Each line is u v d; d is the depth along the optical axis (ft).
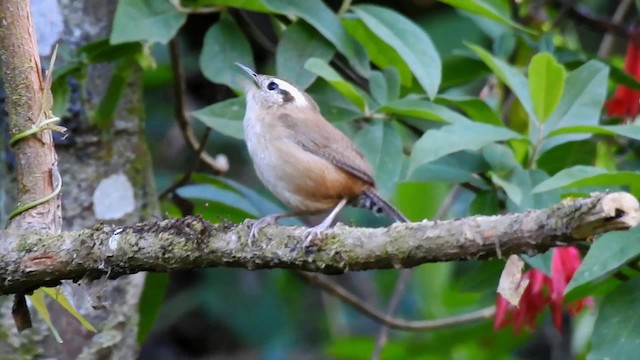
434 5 49.78
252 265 20.94
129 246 21.18
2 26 22.62
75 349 30.19
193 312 55.72
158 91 53.36
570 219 17.89
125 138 31.91
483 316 38.17
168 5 27.68
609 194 17.63
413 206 38.88
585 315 40.24
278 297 52.29
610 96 39.91
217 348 55.77
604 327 24.63
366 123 28.58
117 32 26.66
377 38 29.60
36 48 23.12
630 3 40.88
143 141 32.58
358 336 48.93
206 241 20.99
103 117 30.04
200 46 47.39
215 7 28.71
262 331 51.78
